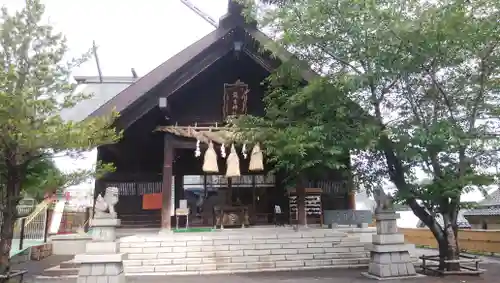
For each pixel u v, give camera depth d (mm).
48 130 8562
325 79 11148
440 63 10695
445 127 10078
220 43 16750
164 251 13312
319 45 11508
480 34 9688
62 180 9836
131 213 18969
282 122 12953
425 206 11672
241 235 14305
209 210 19781
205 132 16406
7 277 8734
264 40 15539
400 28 9477
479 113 11422
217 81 19047
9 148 8852
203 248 13469
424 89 11555
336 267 12992
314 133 11062
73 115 19578
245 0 12547
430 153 10648
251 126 13352
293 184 19016
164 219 15672
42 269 13062
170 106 17766
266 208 20172
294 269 12703
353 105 11422
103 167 10430
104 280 9578
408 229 22484
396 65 10281
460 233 18547
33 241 18812
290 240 14188
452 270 11062
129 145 19297
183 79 16406
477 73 11258
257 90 18953
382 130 10688
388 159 11562
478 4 10086
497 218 23797
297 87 13336
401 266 10844
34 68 9008
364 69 10969
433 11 9594
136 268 12297
